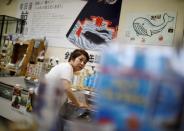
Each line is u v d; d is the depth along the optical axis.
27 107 3.21
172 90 0.53
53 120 0.65
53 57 4.21
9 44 4.63
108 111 0.58
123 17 3.49
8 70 4.41
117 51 0.60
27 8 4.97
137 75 0.56
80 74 3.47
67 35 4.14
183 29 2.94
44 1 4.64
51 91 0.67
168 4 3.10
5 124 0.82
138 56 0.58
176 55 0.55
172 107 0.52
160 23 3.13
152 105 0.54
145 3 3.30
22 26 4.98
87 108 2.30
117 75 0.58
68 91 2.37
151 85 0.55
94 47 3.72
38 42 4.24
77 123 0.62
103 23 3.68
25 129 0.67
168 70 0.54
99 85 0.60
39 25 4.65
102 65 0.61
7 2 5.49
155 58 0.56
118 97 0.57
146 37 3.22
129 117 0.55
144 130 0.54
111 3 3.64
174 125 0.52
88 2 3.92
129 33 3.39
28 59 4.25
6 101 3.71
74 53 2.69
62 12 4.30
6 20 5.26
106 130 0.57
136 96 0.56
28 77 3.94
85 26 3.90
